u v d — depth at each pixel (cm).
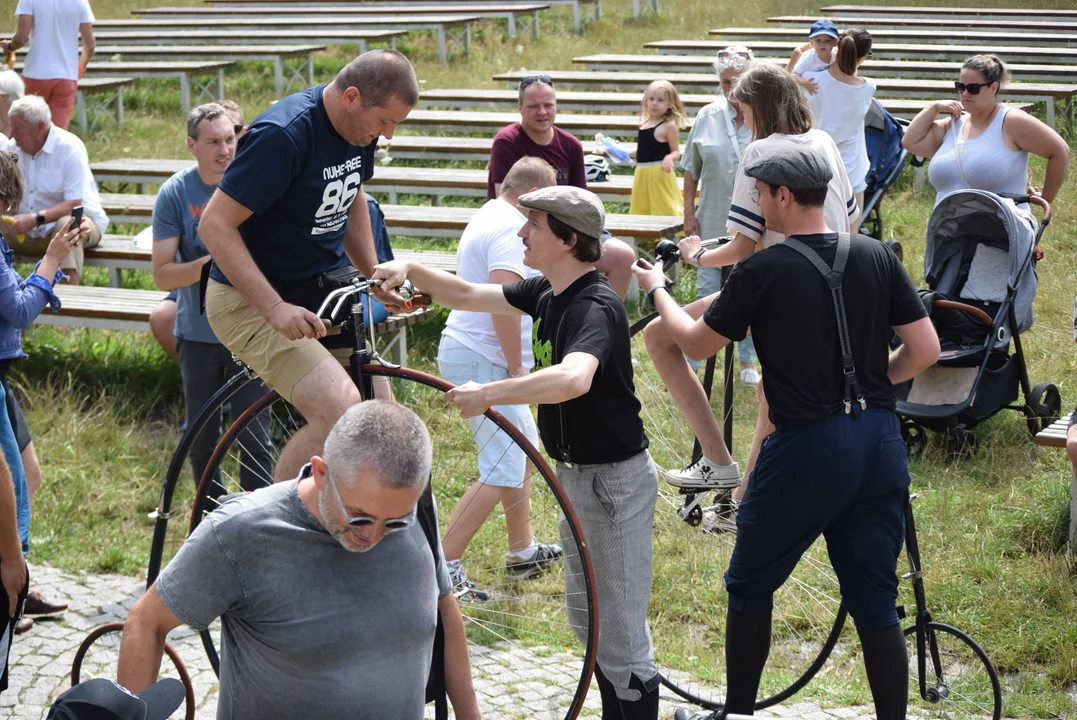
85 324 688
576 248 335
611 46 1866
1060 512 511
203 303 369
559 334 337
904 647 336
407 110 335
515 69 1688
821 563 491
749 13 2117
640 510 352
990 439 607
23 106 756
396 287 358
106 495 573
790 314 326
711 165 680
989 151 640
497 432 474
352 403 341
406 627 247
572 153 670
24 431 435
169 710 202
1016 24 1706
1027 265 594
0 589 322
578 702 337
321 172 338
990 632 446
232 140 509
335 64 1719
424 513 275
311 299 355
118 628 378
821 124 746
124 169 1038
